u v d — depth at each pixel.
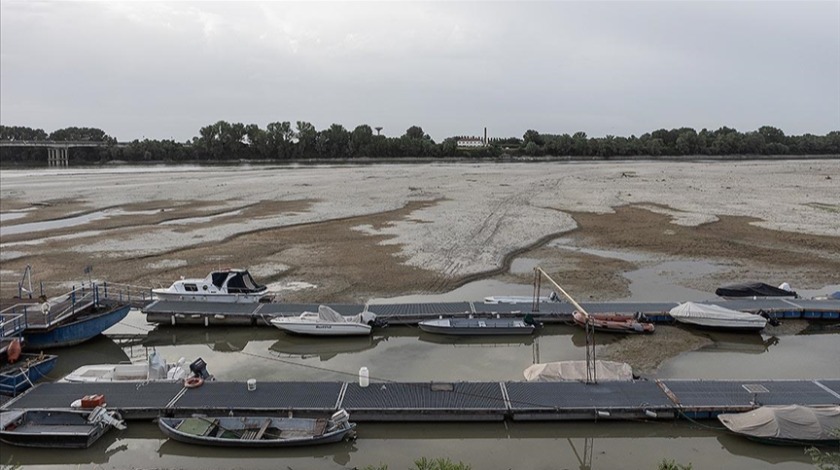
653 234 56.53
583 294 38.44
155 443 21.44
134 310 36.22
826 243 51.41
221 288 35.66
